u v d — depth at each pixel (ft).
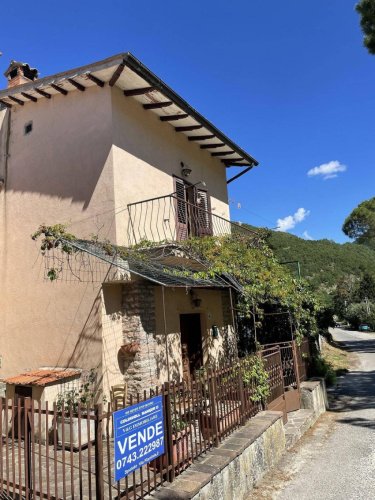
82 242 24.41
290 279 40.19
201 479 14.71
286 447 23.95
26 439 13.87
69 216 29.53
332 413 33.65
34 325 29.48
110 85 29.17
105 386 25.59
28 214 31.68
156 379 27.89
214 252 32.35
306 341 40.14
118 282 26.91
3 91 32.83
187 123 36.42
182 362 32.89
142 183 31.24
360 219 111.75
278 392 27.73
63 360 27.50
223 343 38.83
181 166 37.70
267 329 40.68
